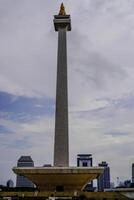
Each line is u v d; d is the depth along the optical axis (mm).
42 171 68938
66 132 74125
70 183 71250
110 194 60531
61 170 68625
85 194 60344
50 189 71375
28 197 57969
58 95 76562
